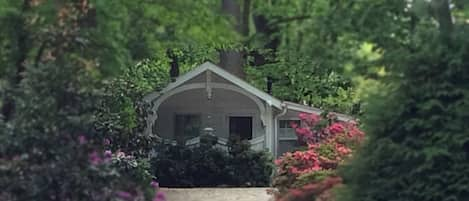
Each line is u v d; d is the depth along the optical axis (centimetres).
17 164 631
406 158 715
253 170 1897
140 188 741
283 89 2450
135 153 1493
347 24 804
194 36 841
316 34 853
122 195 670
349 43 829
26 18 735
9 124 648
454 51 716
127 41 795
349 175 780
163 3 798
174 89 2003
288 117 2103
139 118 1708
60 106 675
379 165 747
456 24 737
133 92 1588
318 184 982
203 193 1628
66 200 632
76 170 643
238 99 2103
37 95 664
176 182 1852
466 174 693
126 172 959
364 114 797
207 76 2014
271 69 2391
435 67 721
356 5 810
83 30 732
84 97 692
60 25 745
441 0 741
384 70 764
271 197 1457
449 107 706
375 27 784
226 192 1648
